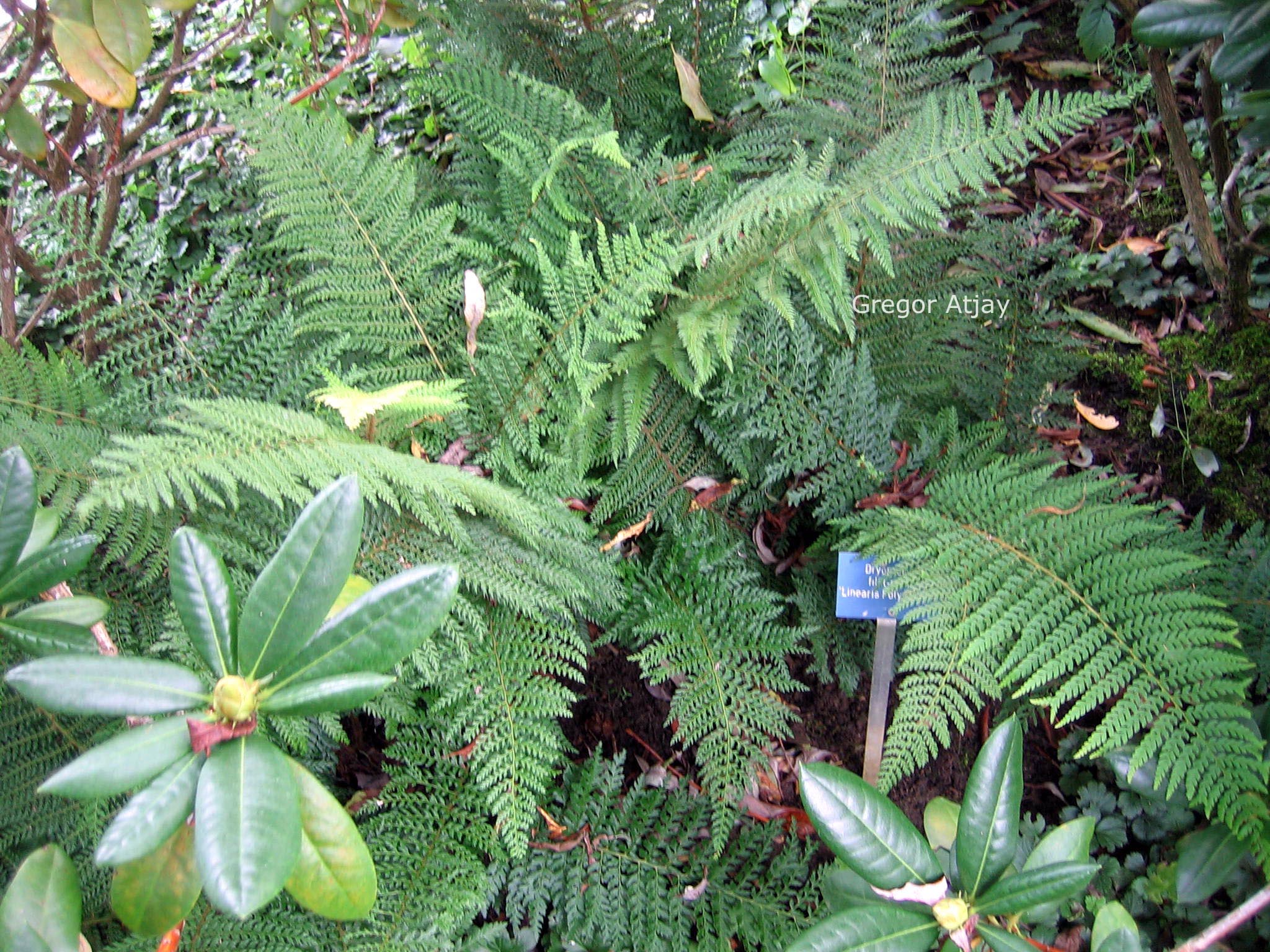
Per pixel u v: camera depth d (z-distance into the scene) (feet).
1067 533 3.26
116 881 2.27
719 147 4.71
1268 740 3.06
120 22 2.98
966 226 4.61
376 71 5.70
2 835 3.11
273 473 2.77
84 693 2.03
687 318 3.50
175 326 3.66
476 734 3.43
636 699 4.00
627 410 3.57
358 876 2.28
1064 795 3.81
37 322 3.93
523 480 3.54
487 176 4.07
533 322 3.58
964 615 3.26
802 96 4.26
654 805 3.64
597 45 4.30
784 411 3.69
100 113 3.72
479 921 3.68
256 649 2.13
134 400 3.39
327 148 3.59
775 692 3.98
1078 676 3.08
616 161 3.41
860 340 3.99
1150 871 3.60
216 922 3.12
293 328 3.56
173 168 5.35
